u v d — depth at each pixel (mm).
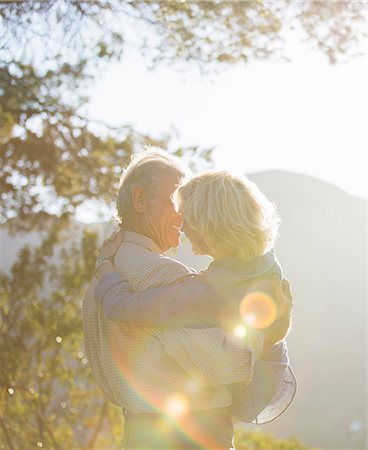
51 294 9344
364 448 77500
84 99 8273
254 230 2539
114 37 7715
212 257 2637
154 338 2605
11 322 9125
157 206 2783
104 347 2699
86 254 9141
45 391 9258
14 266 9242
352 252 80625
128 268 2680
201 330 2533
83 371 9383
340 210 74062
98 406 9742
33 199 9125
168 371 2594
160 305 2535
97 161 8734
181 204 2617
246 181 2596
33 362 9477
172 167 2830
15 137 8773
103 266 2756
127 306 2570
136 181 2801
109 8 7562
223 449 2609
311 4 8203
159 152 2889
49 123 8391
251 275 2545
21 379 9141
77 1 7426
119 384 2658
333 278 83500
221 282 2537
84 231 9242
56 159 8922
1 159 8992
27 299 9234
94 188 8844
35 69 7836
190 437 2586
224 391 2617
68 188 9078
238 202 2539
